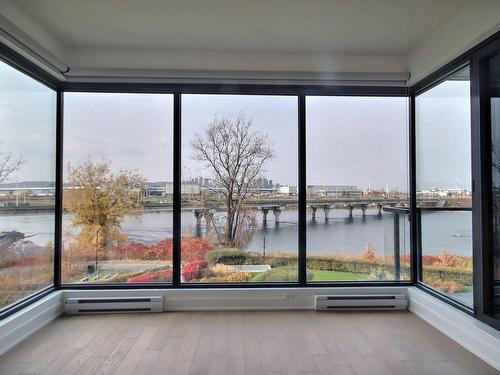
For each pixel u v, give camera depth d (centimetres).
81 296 356
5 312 282
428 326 322
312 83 368
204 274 380
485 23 252
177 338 294
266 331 310
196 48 357
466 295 297
